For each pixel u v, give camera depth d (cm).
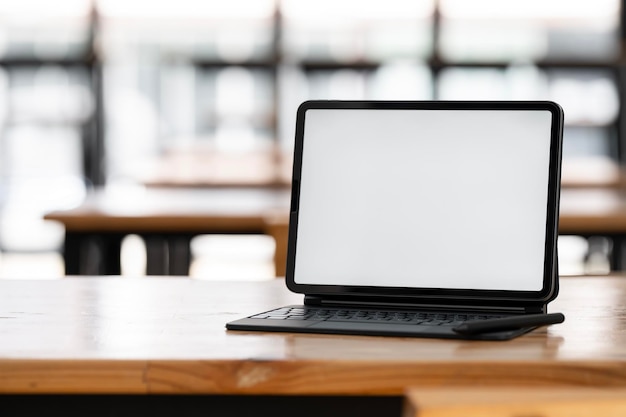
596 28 860
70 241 329
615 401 58
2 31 863
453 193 127
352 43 871
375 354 99
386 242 128
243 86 880
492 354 99
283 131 880
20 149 867
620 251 418
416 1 867
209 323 118
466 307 124
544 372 96
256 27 874
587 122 864
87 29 870
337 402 103
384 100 131
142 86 875
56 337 109
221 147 879
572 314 127
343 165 131
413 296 125
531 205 124
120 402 102
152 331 113
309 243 130
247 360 97
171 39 875
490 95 873
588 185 547
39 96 866
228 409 102
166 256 474
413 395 59
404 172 129
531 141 125
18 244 867
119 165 873
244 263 752
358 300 128
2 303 136
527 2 863
